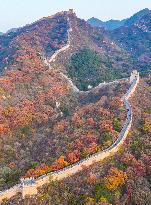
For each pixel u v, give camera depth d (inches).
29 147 5910.4
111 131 5300.2
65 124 6141.7
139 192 4387.3
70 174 4562.0
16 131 6461.6
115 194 4308.6
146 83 7632.9
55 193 4298.7
